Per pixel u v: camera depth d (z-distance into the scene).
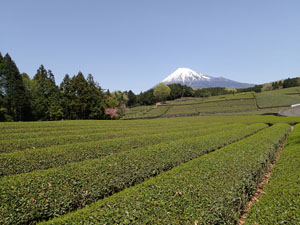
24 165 10.75
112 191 8.87
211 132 24.77
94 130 26.95
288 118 43.16
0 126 26.66
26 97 53.16
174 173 8.17
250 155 11.30
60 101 60.41
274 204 5.90
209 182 7.20
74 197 7.60
